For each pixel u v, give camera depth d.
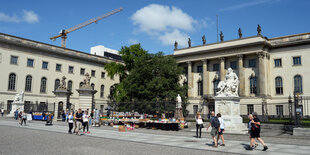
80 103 42.66
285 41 71.06
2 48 69.19
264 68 69.69
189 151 15.36
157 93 60.69
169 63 68.56
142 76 64.75
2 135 22.28
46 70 78.38
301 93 66.31
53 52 80.25
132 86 63.41
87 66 89.75
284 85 69.56
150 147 16.73
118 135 24.53
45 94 77.44
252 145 16.41
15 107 57.22
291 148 17.03
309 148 17.08
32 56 75.62
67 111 43.12
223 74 76.25
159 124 32.78
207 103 77.44
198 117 23.41
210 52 79.50
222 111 28.36
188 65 84.25
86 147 16.25
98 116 36.91
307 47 66.94
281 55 71.31
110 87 97.25
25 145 16.62
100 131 28.81
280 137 23.59
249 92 73.38
